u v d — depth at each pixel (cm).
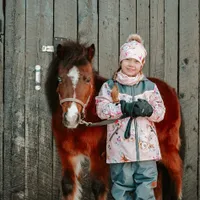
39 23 479
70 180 415
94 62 488
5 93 478
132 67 378
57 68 408
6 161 481
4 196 483
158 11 493
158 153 379
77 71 379
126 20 491
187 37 495
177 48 495
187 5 495
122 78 381
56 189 488
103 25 488
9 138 480
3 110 479
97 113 384
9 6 475
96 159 417
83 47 397
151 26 493
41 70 481
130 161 371
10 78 478
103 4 488
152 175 379
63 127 410
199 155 499
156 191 461
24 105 480
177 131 455
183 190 499
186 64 496
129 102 372
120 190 380
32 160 484
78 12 484
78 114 376
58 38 480
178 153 457
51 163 486
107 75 490
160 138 446
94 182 417
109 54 490
